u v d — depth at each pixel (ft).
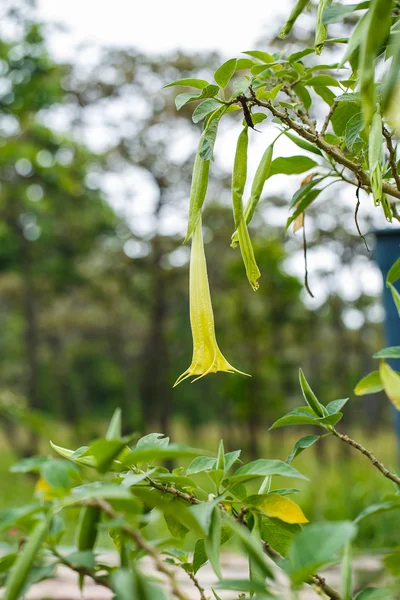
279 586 1.86
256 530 2.33
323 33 3.05
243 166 2.84
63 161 36.78
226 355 30.55
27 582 1.82
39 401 60.13
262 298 29.12
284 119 2.92
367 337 41.63
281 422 2.87
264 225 35.37
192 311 2.88
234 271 29.25
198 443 60.08
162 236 42.75
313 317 36.86
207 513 2.02
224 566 7.64
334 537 1.72
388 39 2.41
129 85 38.86
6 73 29.01
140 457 1.78
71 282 47.93
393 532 11.55
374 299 39.50
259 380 29.14
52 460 1.94
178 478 2.43
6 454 49.44
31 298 52.24
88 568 1.95
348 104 3.39
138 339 58.13
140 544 1.74
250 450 30.32
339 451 30.17
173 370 52.49
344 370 41.39
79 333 60.49
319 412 2.84
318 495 17.92
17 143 20.62
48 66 30.27
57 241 46.21
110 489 1.66
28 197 39.17
